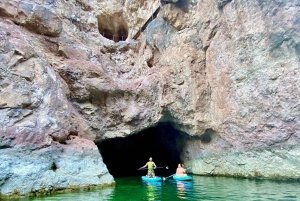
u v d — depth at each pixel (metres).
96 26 16.86
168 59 14.60
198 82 13.51
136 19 18.42
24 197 7.82
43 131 9.39
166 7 14.53
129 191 8.98
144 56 15.94
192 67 13.66
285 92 10.88
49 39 12.62
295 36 10.71
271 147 11.19
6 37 10.06
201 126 13.39
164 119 14.48
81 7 17.42
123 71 16.20
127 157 20.27
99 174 9.96
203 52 13.95
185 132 14.38
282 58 11.07
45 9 12.49
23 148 8.70
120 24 20.20
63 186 8.82
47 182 8.48
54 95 10.42
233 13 12.52
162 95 14.03
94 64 13.72
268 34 11.27
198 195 7.98
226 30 12.91
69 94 12.27
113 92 13.69
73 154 9.80
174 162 17.75
